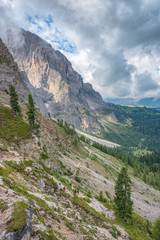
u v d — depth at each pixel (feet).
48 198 61.52
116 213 113.19
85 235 49.55
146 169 433.48
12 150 92.27
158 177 356.59
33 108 139.13
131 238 80.53
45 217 42.86
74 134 408.05
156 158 588.09
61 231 42.65
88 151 372.79
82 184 147.23
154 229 114.01
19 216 25.94
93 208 90.58
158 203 236.02
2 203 28.63
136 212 158.20
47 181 80.28
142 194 253.03
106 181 208.64
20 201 30.60
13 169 64.69
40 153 120.47
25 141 121.39
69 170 161.38
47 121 318.45
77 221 59.98
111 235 69.62
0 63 295.89
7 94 254.88
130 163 463.01
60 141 268.62
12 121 139.23
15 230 23.03
